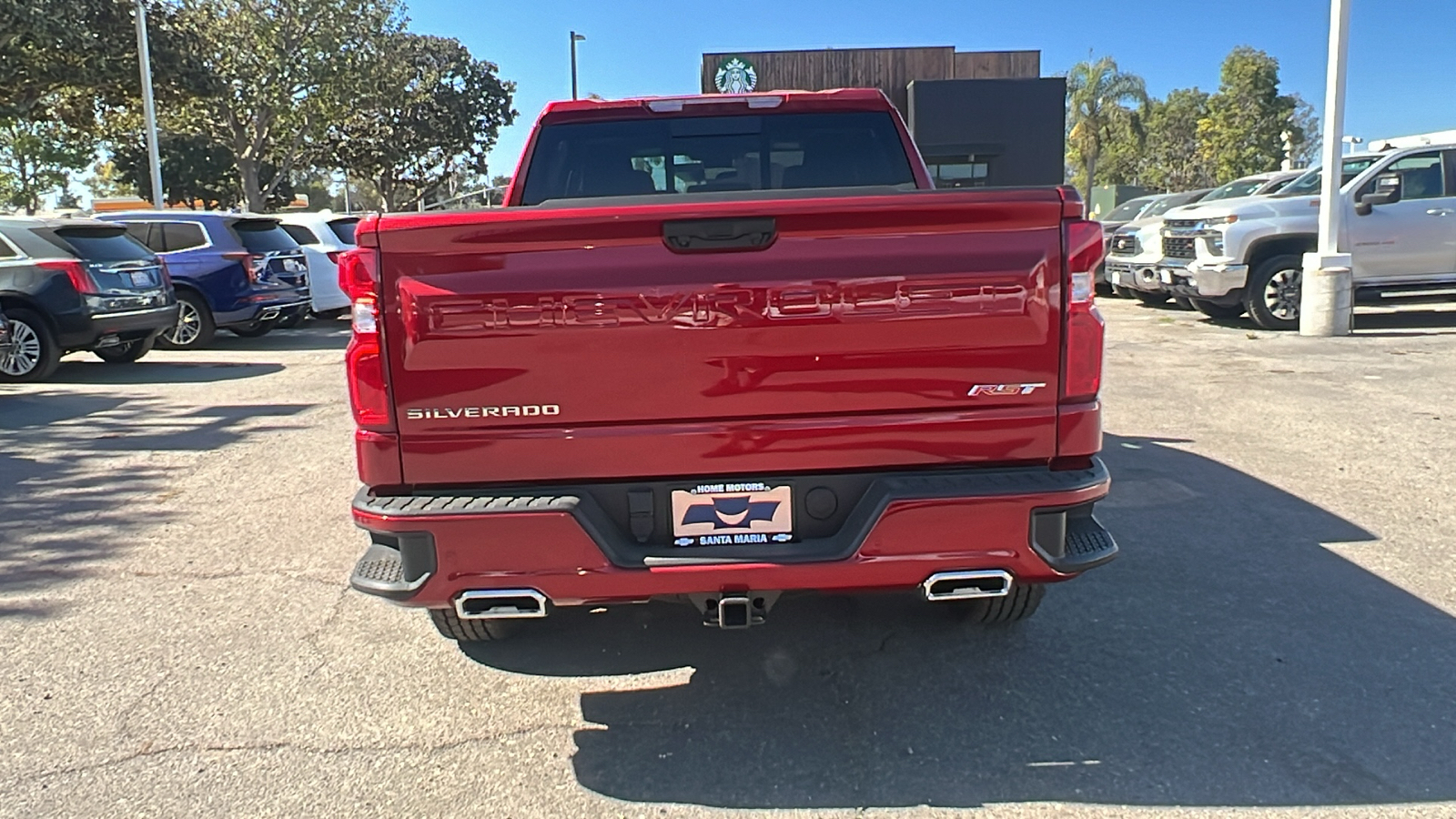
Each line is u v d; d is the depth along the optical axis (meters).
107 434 7.66
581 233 2.72
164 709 3.42
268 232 13.72
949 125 25.52
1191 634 3.81
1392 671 3.49
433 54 47.16
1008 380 2.85
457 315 2.76
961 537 2.85
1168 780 2.88
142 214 12.97
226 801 2.88
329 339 14.38
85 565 4.80
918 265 2.77
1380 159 11.68
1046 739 3.12
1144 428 7.08
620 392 2.82
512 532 2.82
